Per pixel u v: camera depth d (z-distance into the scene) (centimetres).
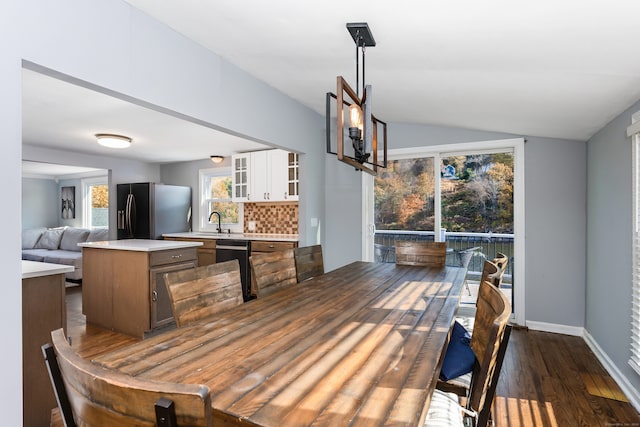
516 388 243
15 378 149
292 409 78
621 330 245
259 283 213
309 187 413
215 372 97
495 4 142
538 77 210
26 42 155
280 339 124
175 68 230
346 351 113
